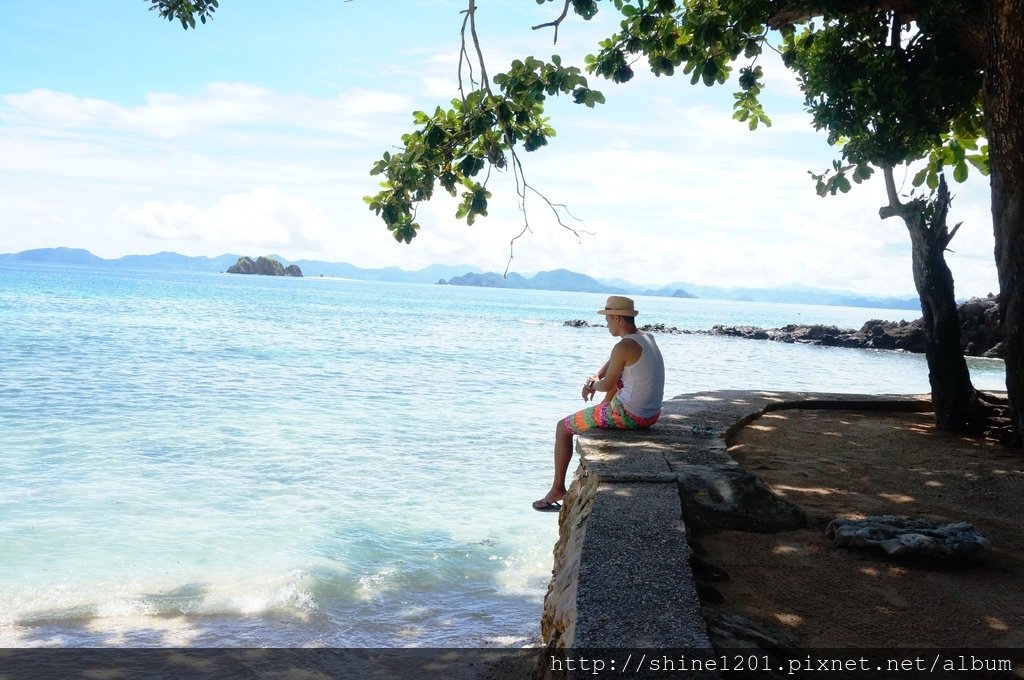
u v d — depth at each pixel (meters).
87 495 9.52
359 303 100.06
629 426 6.84
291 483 10.46
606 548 3.87
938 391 9.12
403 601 6.89
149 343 31.20
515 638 6.27
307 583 7.12
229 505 9.37
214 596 6.78
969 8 8.59
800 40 11.37
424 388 20.98
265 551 7.89
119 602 6.57
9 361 22.77
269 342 34.78
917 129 9.59
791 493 6.02
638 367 6.75
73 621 6.19
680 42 10.99
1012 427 8.17
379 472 11.23
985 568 4.52
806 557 4.60
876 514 5.55
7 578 6.93
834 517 5.43
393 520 9.06
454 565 7.79
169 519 8.76
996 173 8.02
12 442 12.25
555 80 7.91
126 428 13.73
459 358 31.23
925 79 9.54
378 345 36.12
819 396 10.89
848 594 4.04
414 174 7.95
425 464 11.85
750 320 129.38
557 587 4.00
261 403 17.17
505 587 7.32
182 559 7.59
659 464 5.62
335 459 11.91
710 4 10.64
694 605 3.19
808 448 7.82
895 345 53.31
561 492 6.88
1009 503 5.93
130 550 7.76
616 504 4.66
